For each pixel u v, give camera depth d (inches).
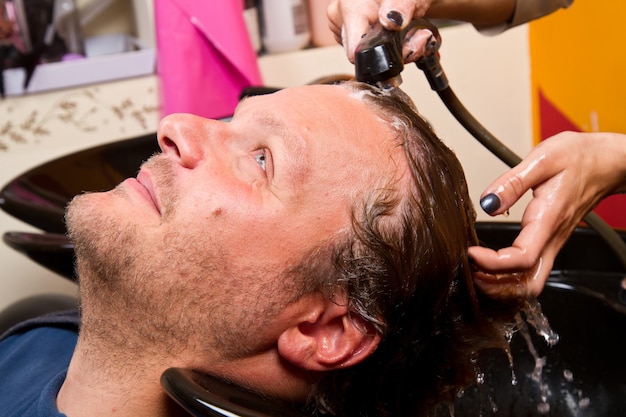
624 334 40.6
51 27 62.9
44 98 62.7
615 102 57.4
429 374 37.1
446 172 34.8
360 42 35.6
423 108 69.0
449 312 35.5
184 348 33.2
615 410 40.9
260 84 57.7
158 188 33.4
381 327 34.1
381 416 37.4
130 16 70.2
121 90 64.3
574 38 61.7
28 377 39.4
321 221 32.8
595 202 33.6
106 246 32.5
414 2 35.6
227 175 33.3
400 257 33.3
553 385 43.3
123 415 34.3
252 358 34.0
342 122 34.1
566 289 43.0
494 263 30.6
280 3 64.8
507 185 30.7
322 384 35.8
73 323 41.8
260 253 32.4
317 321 34.3
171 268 32.2
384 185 33.4
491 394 43.7
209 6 54.8
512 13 43.5
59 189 50.4
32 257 44.9
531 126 72.6
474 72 70.2
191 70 56.0
